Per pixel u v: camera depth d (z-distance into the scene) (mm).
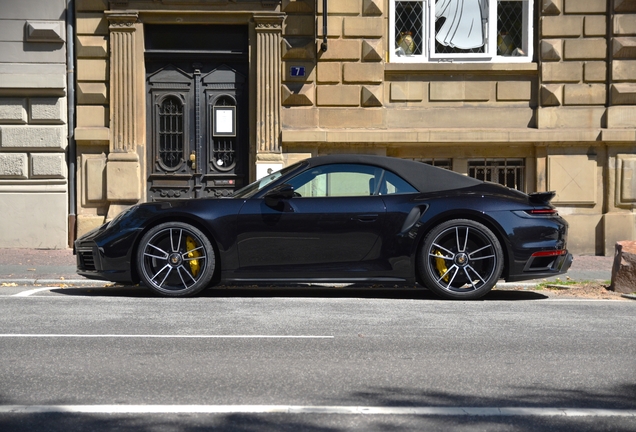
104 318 6277
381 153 12734
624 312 6887
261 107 12508
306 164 7848
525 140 12664
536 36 12945
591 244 12719
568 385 4266
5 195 12375
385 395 4031
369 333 5703
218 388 4148
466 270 7621
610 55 12758
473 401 3930
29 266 10305
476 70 12781
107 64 12492
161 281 7652
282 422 3551
